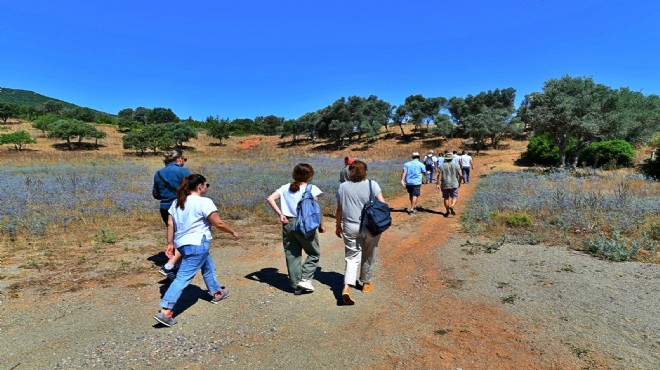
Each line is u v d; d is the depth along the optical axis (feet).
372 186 14.84
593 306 13.76
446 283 17.03
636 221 25.54
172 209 13.46
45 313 13.64
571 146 88.28
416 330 12.68
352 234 14.85
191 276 13.14
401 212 36.11
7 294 15.20
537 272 17.65
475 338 12.02
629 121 69.00
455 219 32.24
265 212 33.65
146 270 18.44
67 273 17.83
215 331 12.61
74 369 10.25
